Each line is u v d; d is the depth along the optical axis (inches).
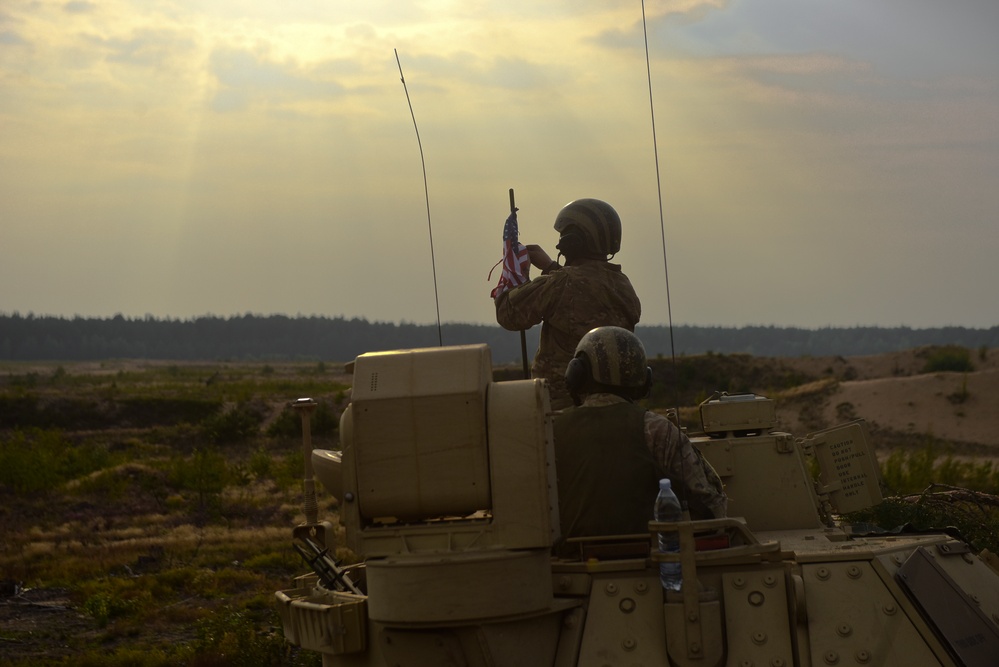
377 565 168.1
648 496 197.5
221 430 1841.8
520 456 171.5
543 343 245.8
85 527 981.2
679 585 175.6
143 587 688.4
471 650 169.0
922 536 213.5
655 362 2407.7
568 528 199.3
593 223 245.0
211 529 957.8
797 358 2508.6
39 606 647.8
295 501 1098.7
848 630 172.4
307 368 5585.6
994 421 1685.5
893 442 1667.1
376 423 174.4
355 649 184.4
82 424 2114.9
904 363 2422.5
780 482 240.2
